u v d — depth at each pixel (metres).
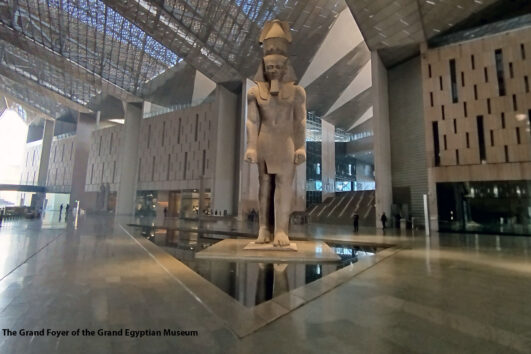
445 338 2.64
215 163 31.17
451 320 3.10
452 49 19.56
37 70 37.94
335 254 7.09
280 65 7.57
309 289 4.12
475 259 7.38
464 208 18.20
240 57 27.20
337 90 35.91
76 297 3.59
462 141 18.62
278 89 7.64
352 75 34.31
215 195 30.77
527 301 3.80
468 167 18.25
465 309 3.46
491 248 9.88
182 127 37.41
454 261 7.04
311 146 38.38
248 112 7.95
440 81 19.81
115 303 3.39
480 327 2.91
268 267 5.98
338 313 3.26
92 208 46.53
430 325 2.95
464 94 18.88
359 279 4.96
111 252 7.27
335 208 30.84
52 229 13.63
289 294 3.84
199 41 24.88
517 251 9.08
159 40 25.86
